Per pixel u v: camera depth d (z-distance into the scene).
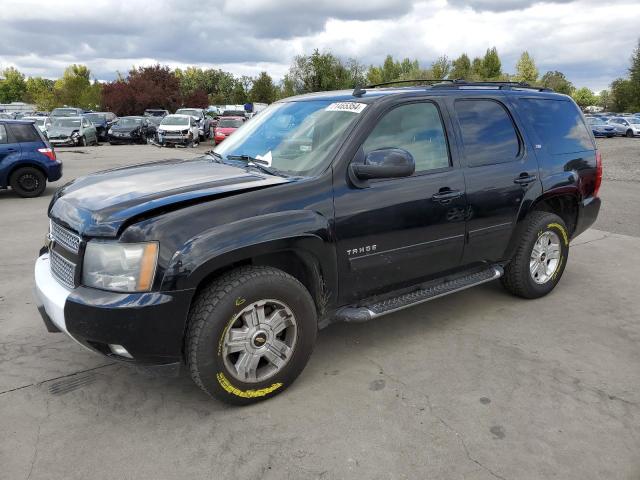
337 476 2.60
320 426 2.99
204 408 3.18
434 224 3.80
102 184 3.44
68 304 2.87
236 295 2.95
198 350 2.91
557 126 4.85
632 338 4.11
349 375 3.54
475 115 4.22
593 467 2.67
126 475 2.62
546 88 5.06
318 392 3.34
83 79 65.38
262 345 3.13
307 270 3.39
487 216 4.15
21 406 3.20
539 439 2.87
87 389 3.39
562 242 4.89
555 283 4.98
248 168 3.68
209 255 2.83
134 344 2.80
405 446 2.82
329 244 3.28
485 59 73.50
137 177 3.56
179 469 2.66
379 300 3.75
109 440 2.88
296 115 4.02
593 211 5.15
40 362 3.73
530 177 4.44
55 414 3.12
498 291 5.12
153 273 2.78
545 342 4.04
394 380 3.48
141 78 55.81
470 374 3.56
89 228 2.88
